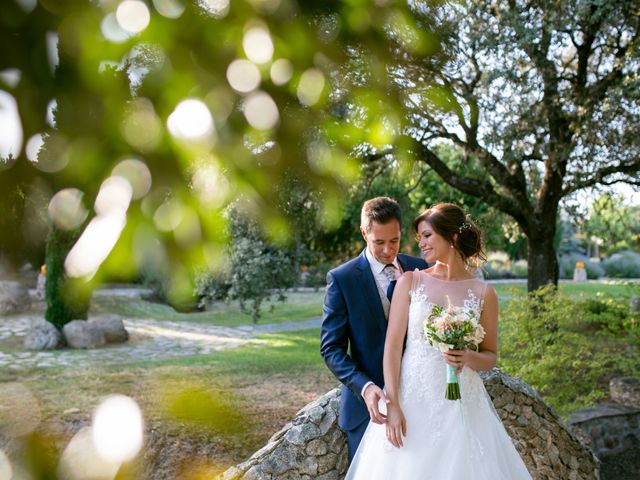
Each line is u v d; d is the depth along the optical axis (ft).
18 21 1.79
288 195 2.17
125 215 1.76
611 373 27.30
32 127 1.75
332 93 2.25
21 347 37.78
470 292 9.37
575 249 112.88
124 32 1.90
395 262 10.03
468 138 26.55
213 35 2.05
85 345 39.96
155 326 49.19
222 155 1.99
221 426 2.12
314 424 10.34
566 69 31.48
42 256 1.65
